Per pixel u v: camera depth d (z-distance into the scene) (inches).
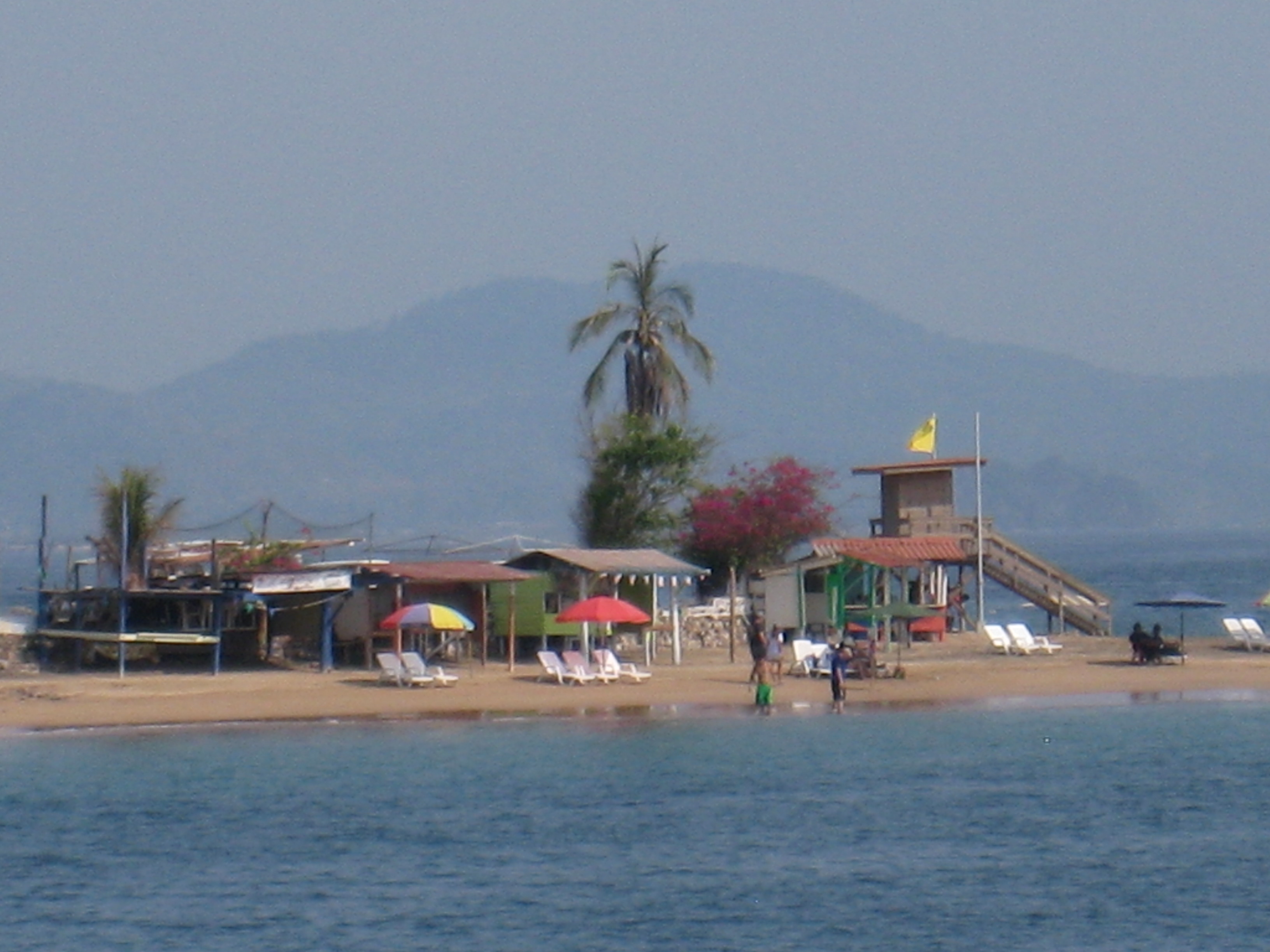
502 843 5300.2
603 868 5007.4
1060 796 5905.5
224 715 7411.4
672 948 4303.6
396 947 4323.3
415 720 7362.2
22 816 5649.6
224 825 5531.5
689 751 6712.6
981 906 4618.6
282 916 4569.4
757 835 5383.9
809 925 4471.0
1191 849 5191.9
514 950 4296.3
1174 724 7327.8
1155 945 4298.7
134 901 4709.6
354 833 5423.2
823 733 7096.5
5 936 4414.4
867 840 5324.8
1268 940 4330.7
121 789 6053.2
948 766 6437.0
